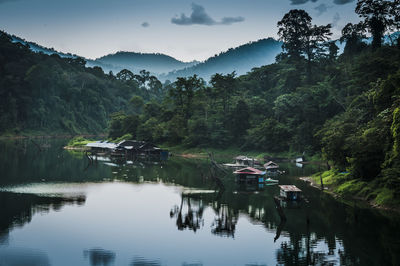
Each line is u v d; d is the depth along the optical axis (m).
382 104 68.88
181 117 173.38
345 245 42.41
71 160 121.88
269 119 145.00
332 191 72.25
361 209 57.75
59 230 47.53
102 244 43.06
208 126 155.88
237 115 154.00
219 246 42.84
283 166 115.88
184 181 86.62
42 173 91.44
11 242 42.84
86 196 67.38
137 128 180.88
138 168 107.88
